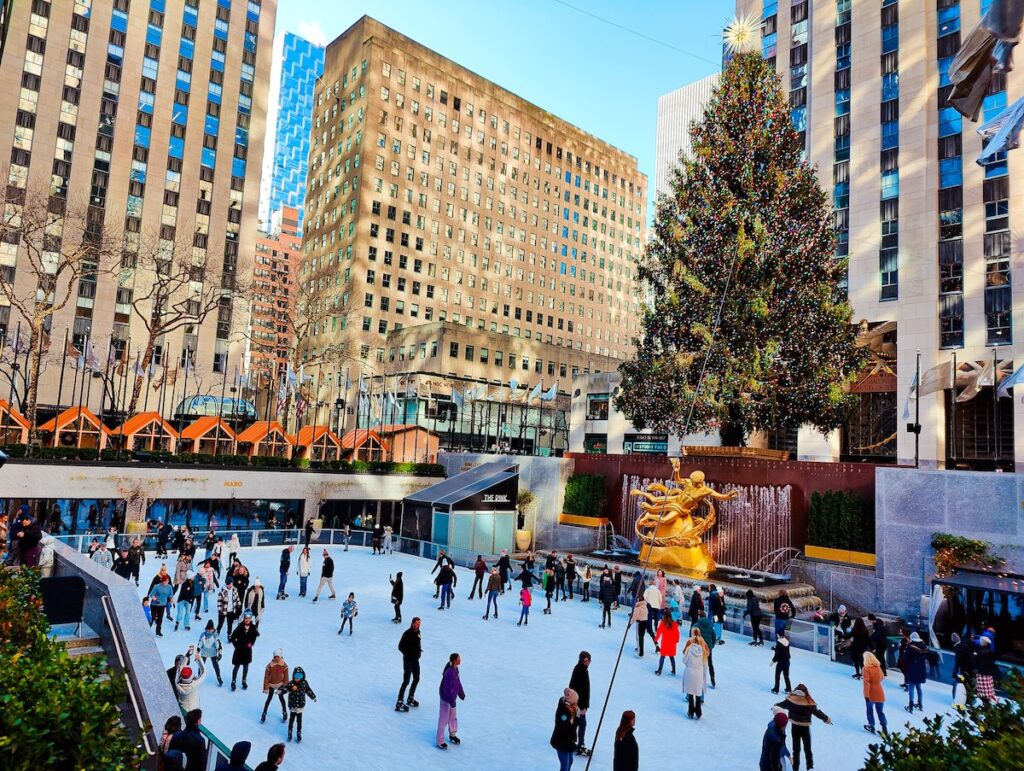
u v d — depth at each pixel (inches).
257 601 641.0
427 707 520.4
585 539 1449.3
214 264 2615.7
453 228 3895.2
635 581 722.2
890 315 1748.3
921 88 1764.3
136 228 2662.4
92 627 434.6
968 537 951.0
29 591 319.6
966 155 1683.1
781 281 1301.7
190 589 697.0
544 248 4384.8
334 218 3690.9
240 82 2997.0
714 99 1470.2
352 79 3750.0
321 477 1665.8
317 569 1077.8
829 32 1967.3
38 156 2480.3
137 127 2704.2
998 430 1488.7
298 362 2497.5
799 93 2037.4
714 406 1289.4
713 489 1256.2
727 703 561.0
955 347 1647.4
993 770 174.1
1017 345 1555.1
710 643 641.6
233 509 1545.3
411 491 1817.2
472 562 1181.7
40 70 2519.7
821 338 1320.1
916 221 1732.3
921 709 565.0
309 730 460.4
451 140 3944.4
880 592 1031.6
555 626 797.9
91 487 1334.9
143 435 1616.6
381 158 3612.2
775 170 1362.0
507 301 4128.9
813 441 1796.3
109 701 204.4
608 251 4800.7
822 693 604.4
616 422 2317.9
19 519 555.2
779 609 773.3
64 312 2434.8
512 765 426.9
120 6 2709.2
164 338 2637.8
